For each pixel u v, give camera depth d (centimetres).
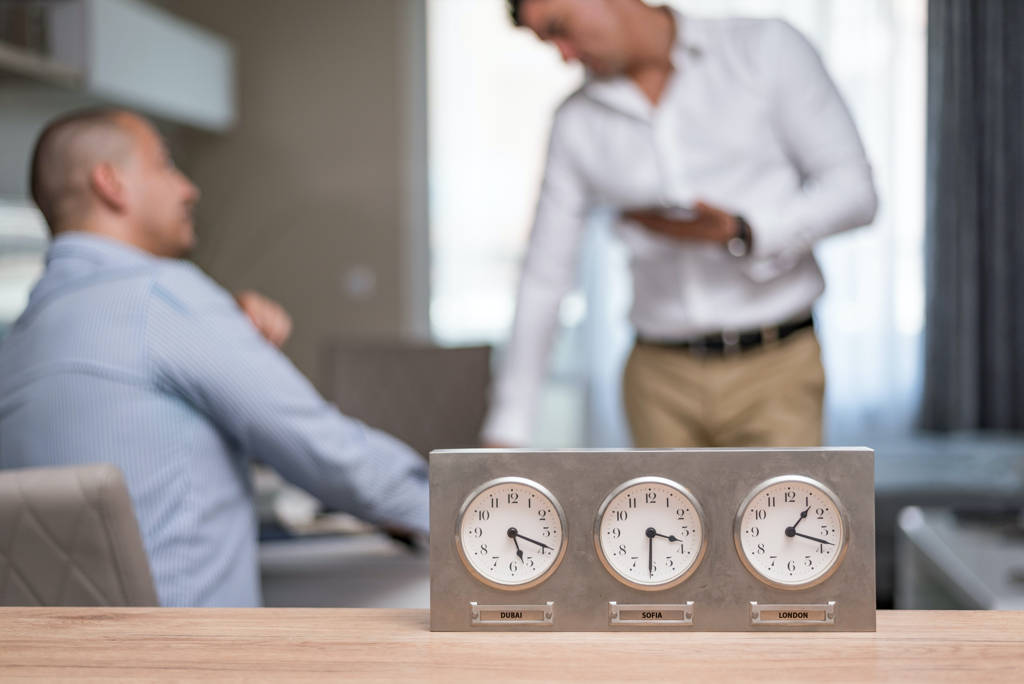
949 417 466
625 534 66
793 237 198
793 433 208
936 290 464
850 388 469
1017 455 416
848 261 467
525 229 489
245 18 481
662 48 208
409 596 139
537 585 66
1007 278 462
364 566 151
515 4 210
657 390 218
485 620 66
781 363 208
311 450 131
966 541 224
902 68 464
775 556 66
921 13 462
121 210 139
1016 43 455
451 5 484
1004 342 463
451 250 491
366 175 484
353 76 481
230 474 135
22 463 128
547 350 230
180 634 66
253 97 484
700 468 66
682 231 202
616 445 478
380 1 479
